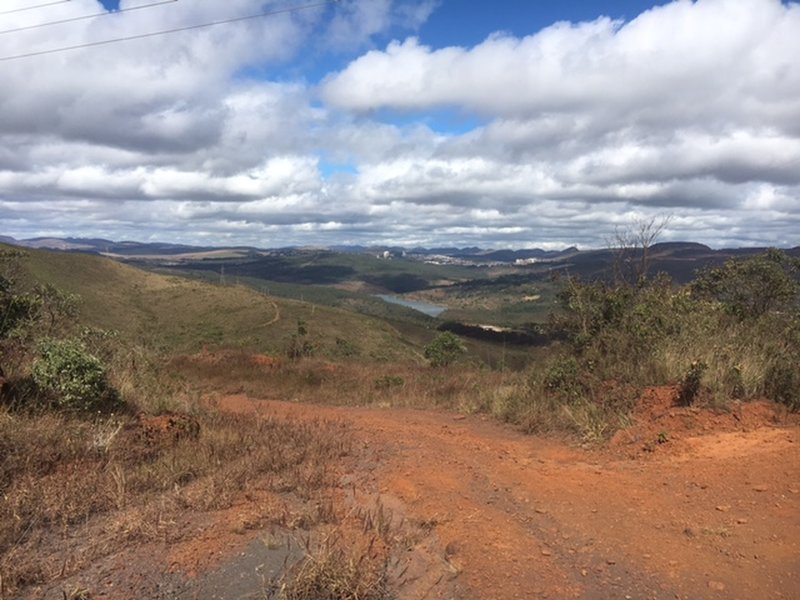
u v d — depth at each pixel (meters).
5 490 4.31
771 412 6.59
